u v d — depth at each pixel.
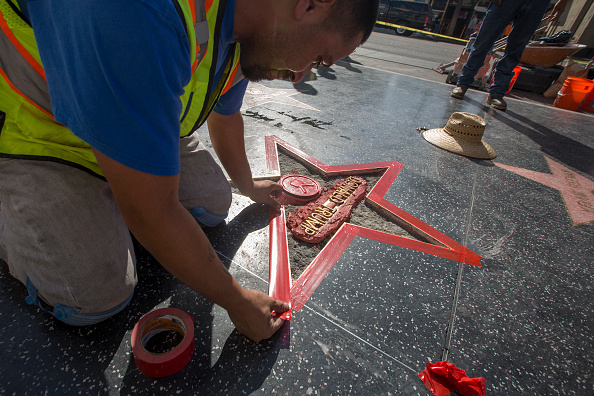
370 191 2.00
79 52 0.52
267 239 1.53
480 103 4.36
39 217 0.91
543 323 1.30
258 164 2.12
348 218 1.76
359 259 1.50
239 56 0.90
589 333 1.28
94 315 1.02
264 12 0.69
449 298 1.36
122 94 0.55
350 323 1.20
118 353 1.01
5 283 1.19
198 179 1.39
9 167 0.90
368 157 2.44
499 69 4.14
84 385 0.92
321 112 3.25
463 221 1.86
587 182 2.54
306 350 1.09
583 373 1.13
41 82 0.80
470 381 1.02
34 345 1.00
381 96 4.11
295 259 1.46
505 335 1.23
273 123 2.81
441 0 22.67
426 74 6.44
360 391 0.99
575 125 3.96
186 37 0.59
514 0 3.57
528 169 2.64
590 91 4.72
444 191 2.14
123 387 0.92
